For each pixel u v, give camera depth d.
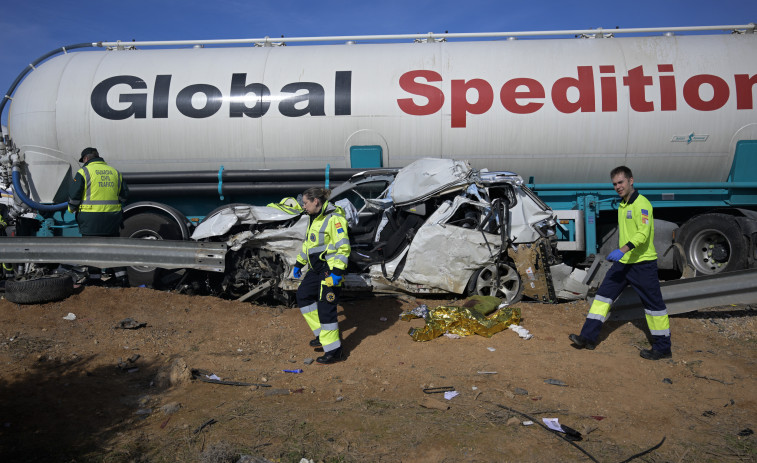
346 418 3.87
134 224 8.18
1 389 4.19
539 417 3.93
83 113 8.23
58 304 6.47
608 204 8.19
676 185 8.12
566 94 7.98
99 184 7.11
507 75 8.09
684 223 8.20
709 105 7.89
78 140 8.29
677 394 4.38
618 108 7.94
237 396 4.30
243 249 7.07
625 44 8.28
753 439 3.61
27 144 8.34
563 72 8.07
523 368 4.93
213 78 8.28
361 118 8.10
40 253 7.20
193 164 8.37
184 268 7.07
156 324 6.19
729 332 5.95
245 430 3.66
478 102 8.02
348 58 8.40
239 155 8.29
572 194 8.28
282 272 7.04
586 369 4.90
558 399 4.26
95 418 3.82
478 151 8.15
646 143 8.00
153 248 7.08
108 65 8.51
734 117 7.89
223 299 7.13
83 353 5.15
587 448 3.46
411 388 4.48
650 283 5.09
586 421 3.87
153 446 3.43
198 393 4.34
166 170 8.43
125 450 3.36
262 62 8.41
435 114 8.05
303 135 8.16
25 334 5.61
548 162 8.16
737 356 5.26
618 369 4.91
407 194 6.74
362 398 4.29
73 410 3.93
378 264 6.73
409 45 8.60
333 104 8.10
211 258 6.95
